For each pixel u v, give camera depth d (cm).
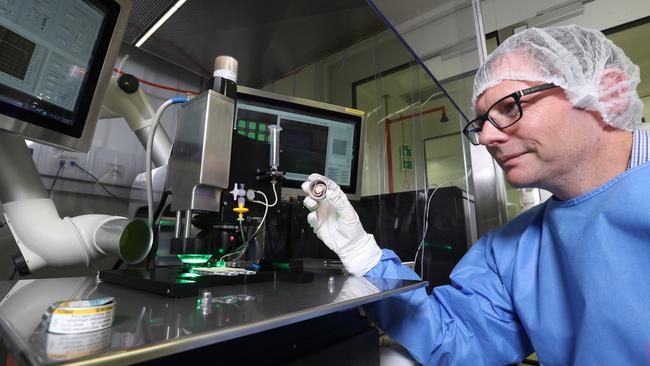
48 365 20
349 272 76
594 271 59
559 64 60
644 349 53
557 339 69
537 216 87
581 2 195
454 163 194
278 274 62
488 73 70
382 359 82
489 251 93
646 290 54
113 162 119
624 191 60
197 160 61
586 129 62
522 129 62
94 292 48
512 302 82
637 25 183
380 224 140
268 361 46
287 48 157
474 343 80
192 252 58
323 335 56
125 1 81
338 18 142
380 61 222
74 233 69
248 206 72
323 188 69
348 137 130
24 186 68
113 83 99
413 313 78
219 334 28
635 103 65
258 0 122
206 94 64
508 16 216
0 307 37
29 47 63
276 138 83
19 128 62
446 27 149
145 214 111
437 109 207
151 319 33
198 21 128
